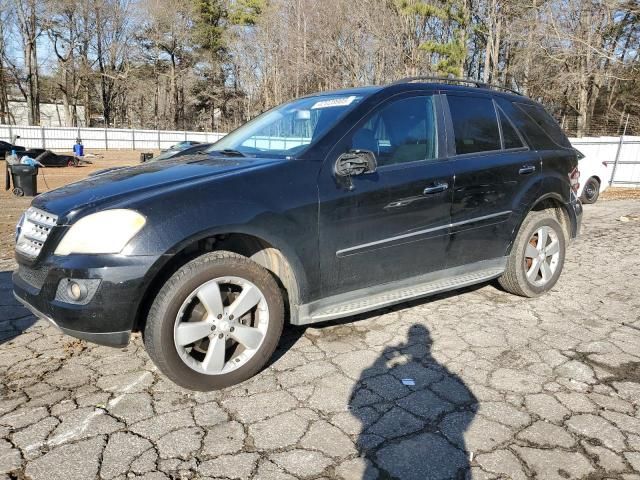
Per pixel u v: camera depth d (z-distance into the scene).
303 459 2.37
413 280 3.75
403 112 3.71
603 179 12.04
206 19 54.88
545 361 3.34
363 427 2.61
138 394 2.94
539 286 4.51
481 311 4.25
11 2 47.69
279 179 3.07
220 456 2.39
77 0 48.97
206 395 2.92
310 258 3.16
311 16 33.12
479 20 35.47
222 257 2.88
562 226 4.92
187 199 2.80
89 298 2.62
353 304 3.45
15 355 3.44
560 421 2.66
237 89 56.69
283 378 3.12
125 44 53.97
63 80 53.56
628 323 4.00
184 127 58.72
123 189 2.93
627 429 2.59
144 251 2.64
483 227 4.04
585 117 27.97
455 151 3.92
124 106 64.00
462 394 2.93
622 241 7.18
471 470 2.29
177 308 2.75
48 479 2.23
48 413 2.74
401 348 3.53
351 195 3.28
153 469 2.29
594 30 23.41
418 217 3.61
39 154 25.00
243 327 2.97
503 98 4.49
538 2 26.66
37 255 2.80
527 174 4.33
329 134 3.34
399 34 29.45
